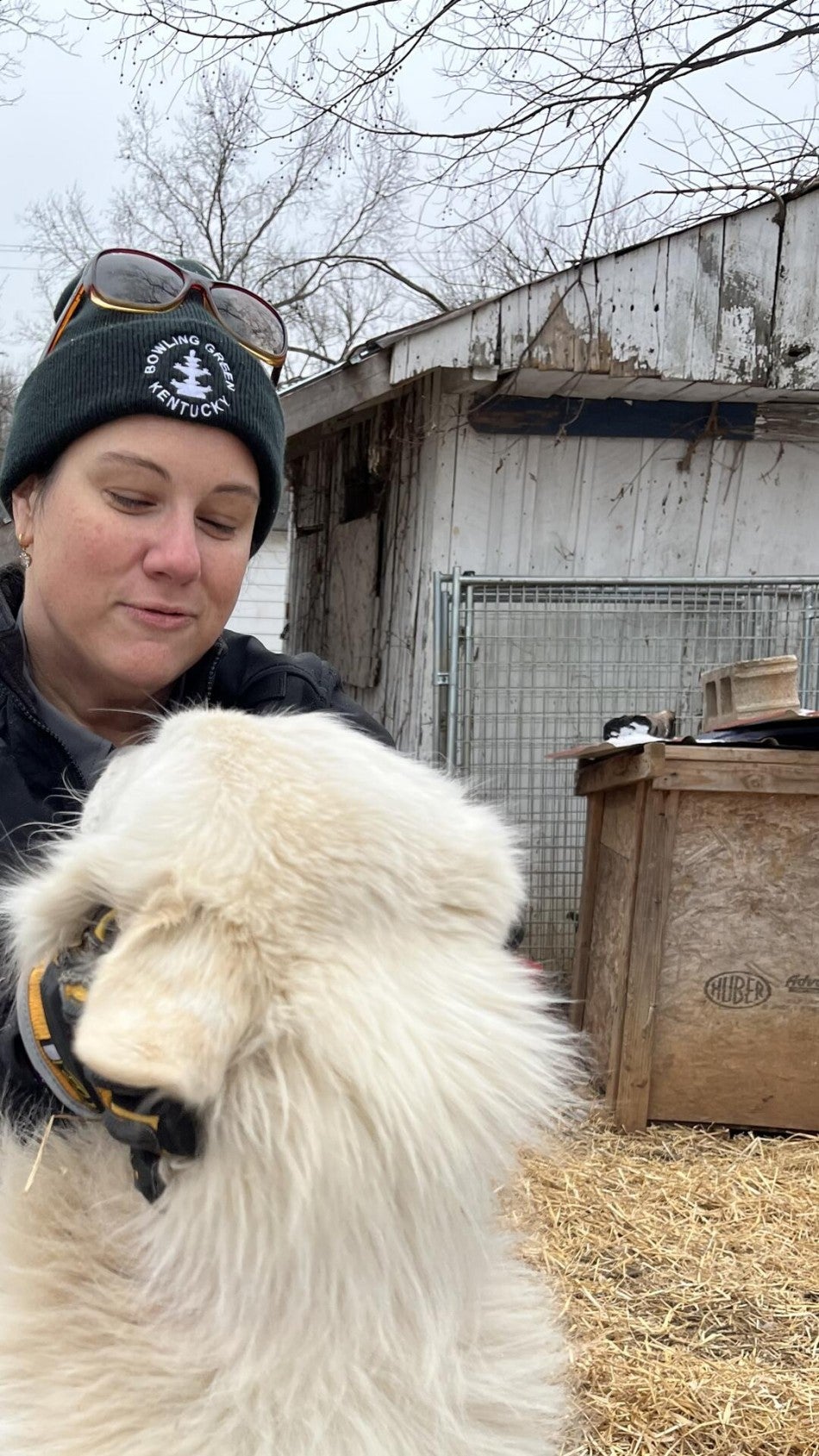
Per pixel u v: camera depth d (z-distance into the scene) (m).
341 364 5.43
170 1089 0.73
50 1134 1.01
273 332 1.51
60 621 1.42
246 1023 0.79
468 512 5.92
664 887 4.09
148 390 1.35
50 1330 0.91
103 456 1.36
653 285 5.42
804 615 5.97
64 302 1.53
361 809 0.88
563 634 5.98
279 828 0.85
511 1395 0.95
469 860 0.93
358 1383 0.81
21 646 1.43
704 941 4.13
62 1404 0.87
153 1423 0.84
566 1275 3.12
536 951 5.89
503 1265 1.08
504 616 5.94
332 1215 0.78
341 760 0.92
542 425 5.91
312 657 1.77
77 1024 0.83
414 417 6.21
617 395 5.91
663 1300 3.06
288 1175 0.78
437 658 5.83
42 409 1.39
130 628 1.41
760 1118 4.16
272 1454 0.80
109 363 1.35
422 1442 0.83
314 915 0.83
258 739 0.92
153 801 0.89
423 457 6.05
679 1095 4.16
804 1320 2.99
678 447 6.07
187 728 0.95
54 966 0.91
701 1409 2.60
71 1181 0.98
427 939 0.88
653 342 5.45
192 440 1.38
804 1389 2.68
